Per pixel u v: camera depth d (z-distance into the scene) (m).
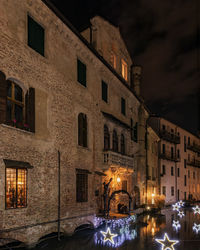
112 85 25.09
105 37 25.25
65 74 17.23
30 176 13.44
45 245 14.09
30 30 14.35
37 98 14.45
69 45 17.89
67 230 16.11
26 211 12.93
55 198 15.26
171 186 48.38
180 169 53.56
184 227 22.55
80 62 19.56
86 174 18.94
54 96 15.90
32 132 13.91
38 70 14.62
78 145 18.17
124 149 27.02
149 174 36.91
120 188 25.67
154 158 40.84
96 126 21.06
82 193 18.36
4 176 11.77
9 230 11.74
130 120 29.91
